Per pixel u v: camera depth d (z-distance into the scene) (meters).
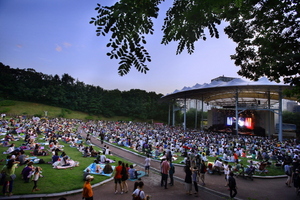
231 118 60.88
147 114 102.81
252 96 58.84
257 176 13.58
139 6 2.89
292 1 3.73
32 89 85.12
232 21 5.60
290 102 86.19
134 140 27.45
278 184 12.29
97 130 39.31
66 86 99.88
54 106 88.44
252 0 3.84
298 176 10.36
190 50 4.25
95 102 97.44
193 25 3.79
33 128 28.44
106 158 15.28
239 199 9.20
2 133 23.92
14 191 8.07
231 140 33.50
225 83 45.50
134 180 11.39
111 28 2.83
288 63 4.66
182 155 19.70
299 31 4.27
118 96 108.12
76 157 15.95
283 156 18.11
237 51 6.40
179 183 11.31
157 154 18.61
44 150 17.41
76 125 54.12
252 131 55.50
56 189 8.64
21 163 12.09
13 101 76.62
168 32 4.03
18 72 94.44
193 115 96.88
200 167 12.01
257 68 5.95
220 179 12.56
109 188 9.73
